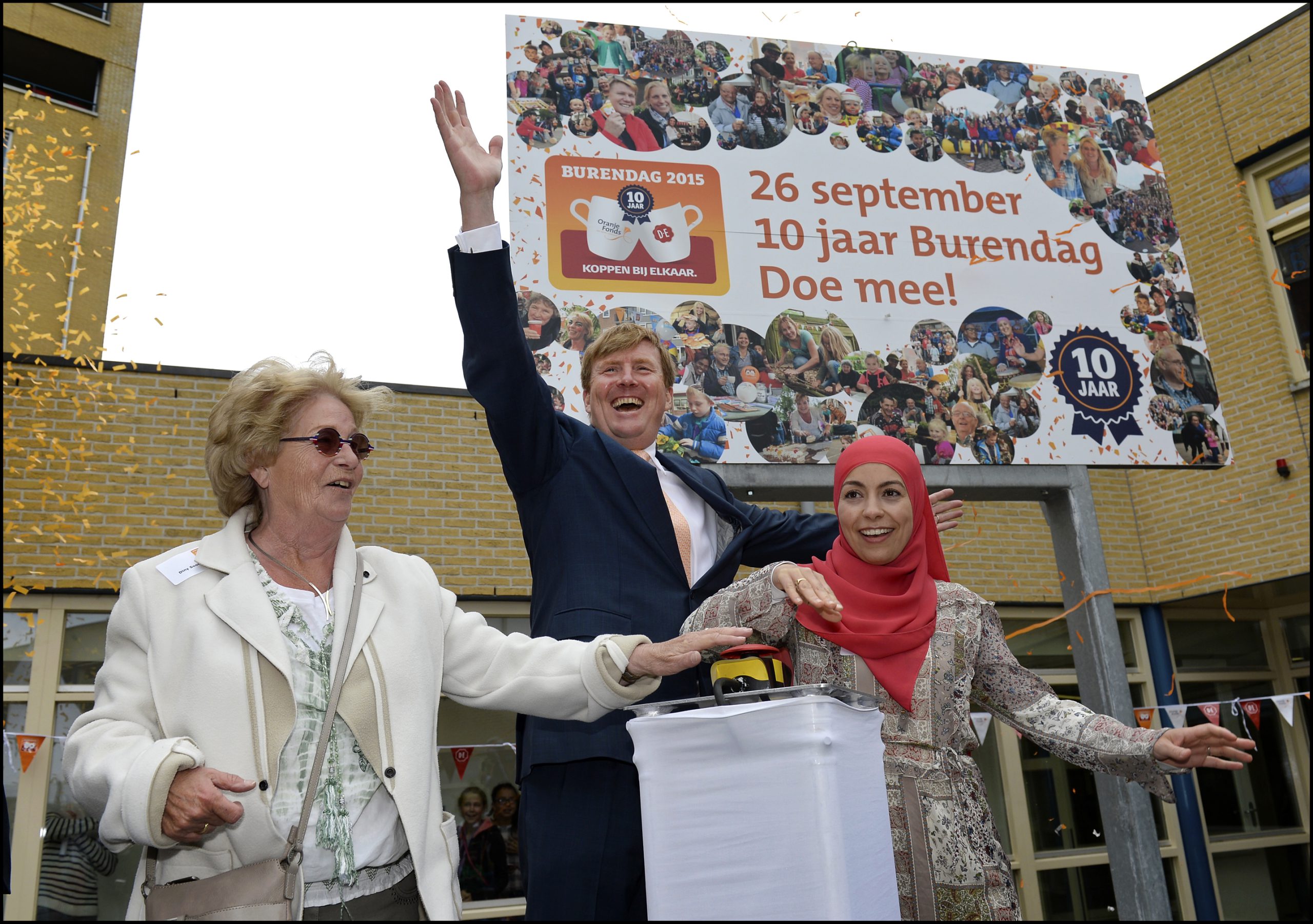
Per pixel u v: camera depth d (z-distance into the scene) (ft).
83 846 16.39
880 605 6.37
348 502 5.66
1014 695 6.54
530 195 12.49
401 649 5.41
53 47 29.78
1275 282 21.81
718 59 13.80
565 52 13.19
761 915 4.36
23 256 26.25
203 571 5.30
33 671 16.66
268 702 4.95
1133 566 25.20
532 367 6.90
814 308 13.14
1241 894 24.68
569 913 6.05
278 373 5.76
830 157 13.85
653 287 12.60
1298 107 22.74
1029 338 13.82
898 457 6.66
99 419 17.84
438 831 5.14
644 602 6.80
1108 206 14.79
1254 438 23.25
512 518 20.27
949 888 5.67
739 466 12.35
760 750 4.51
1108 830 13.12
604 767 6.35
